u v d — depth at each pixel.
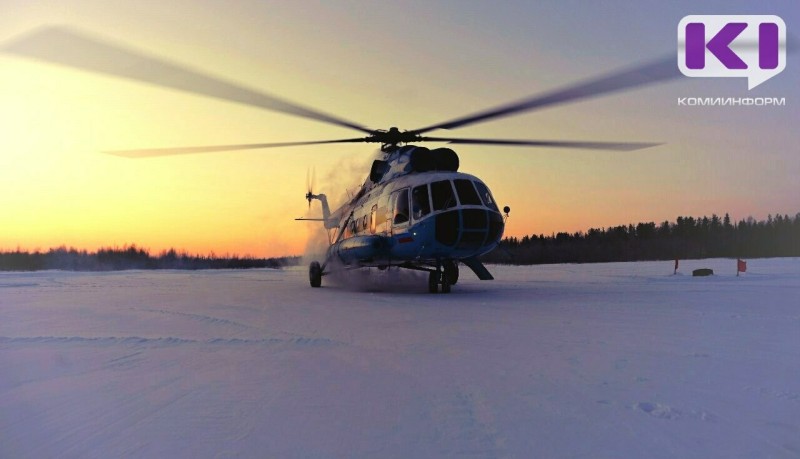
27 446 3.00
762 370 4.66
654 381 4.29
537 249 81.06
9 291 18.80
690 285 16.84
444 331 7.22
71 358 5.56
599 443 2.90
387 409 3.61
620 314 8.94
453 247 13.05
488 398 3.85
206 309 10.91
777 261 46.69
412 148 14.65
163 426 3.30
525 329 7.30
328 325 8.04
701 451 2.76
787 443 2.87
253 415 3.50
